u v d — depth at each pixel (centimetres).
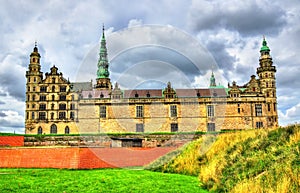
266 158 1777
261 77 9681
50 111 8756
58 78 8894
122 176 2062
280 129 2178
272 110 9400
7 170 2508
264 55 9744
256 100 8488
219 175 1856
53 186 1703
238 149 2197
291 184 1330
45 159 2773
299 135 1858
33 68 8931
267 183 1438
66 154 2736
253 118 8431
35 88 8862
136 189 1652
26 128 8675
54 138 5934
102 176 2059
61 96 8800
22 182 1806
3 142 5319
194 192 1619
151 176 2083
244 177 1653
